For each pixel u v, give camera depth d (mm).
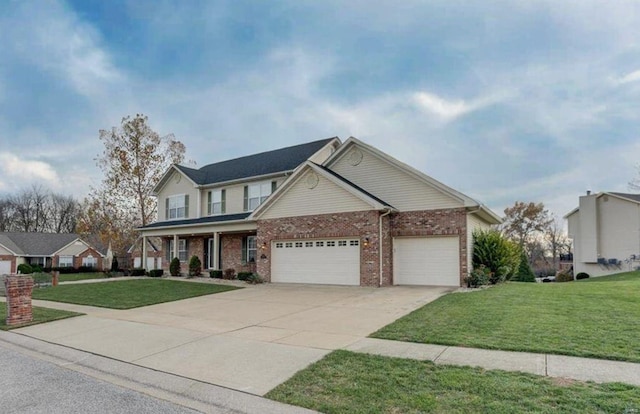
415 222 16328
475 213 16344
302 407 4402
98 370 6297
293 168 21234
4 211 57406
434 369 5293
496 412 3891
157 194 28125
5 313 12062
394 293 13578
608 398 4109
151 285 17875
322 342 7207
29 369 6445
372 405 4270
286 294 14273
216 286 17219
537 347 6004
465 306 9867
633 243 28156
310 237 17359
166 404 4750
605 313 8242
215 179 25094
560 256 48344
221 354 6742
